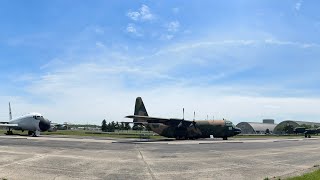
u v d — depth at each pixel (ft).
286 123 519.19
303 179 51.47
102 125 523.29
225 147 123.44
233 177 54.03
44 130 224.53
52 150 94.68
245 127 547.08
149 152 95.61
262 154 97.60
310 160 84.07
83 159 73.77
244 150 110.73
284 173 59.31
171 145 131.54
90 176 52.42
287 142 181.88
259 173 58.90
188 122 208.85
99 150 98.73
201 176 54.60
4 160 68.80
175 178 52.34
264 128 539.29
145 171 58.70
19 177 49.73
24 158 73.15
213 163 71.82
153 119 205.57
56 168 59.67
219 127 208.85
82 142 139.95
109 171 57.82
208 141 175.83
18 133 261.85
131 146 121.49
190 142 160.15
